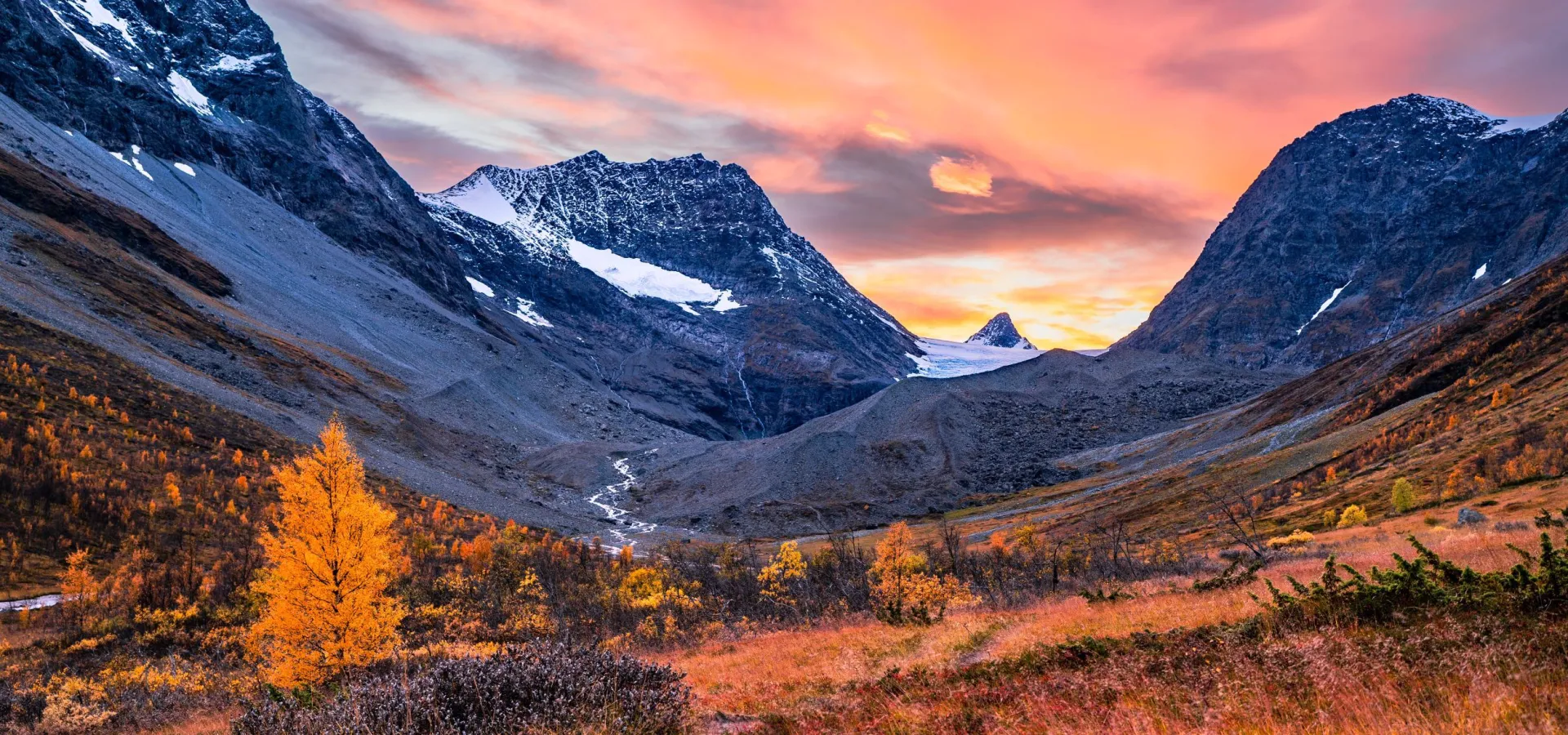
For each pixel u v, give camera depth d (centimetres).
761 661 2117
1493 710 648
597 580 7919
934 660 1633
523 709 1044
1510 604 990
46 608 6362
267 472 12338
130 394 13275
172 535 8788
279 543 2689
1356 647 927
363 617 2661
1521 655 792
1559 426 6938
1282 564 3309
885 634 2333
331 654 2611
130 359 15200
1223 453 17262
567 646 1215
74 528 8200
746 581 7181
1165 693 916
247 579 6769
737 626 4297
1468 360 13725
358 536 2734
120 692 3731
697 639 3859
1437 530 4516
